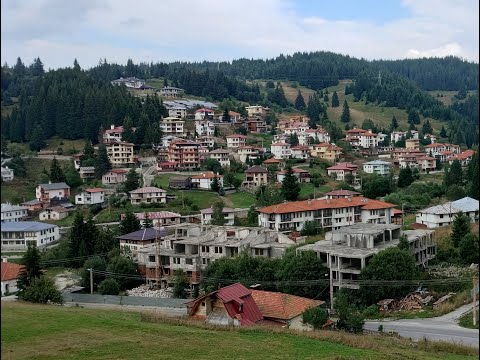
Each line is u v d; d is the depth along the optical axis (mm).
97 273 100312
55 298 73750
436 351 51188
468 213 122562
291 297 62031
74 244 119500
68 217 162000
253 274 85250
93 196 169375
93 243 119875
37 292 73062
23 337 42062
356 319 59875
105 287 93562
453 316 70750
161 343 43250
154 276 101438
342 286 79438
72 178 186875
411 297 76750
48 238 142000
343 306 61625
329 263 81812
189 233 108125
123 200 164375
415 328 65812
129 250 112250
